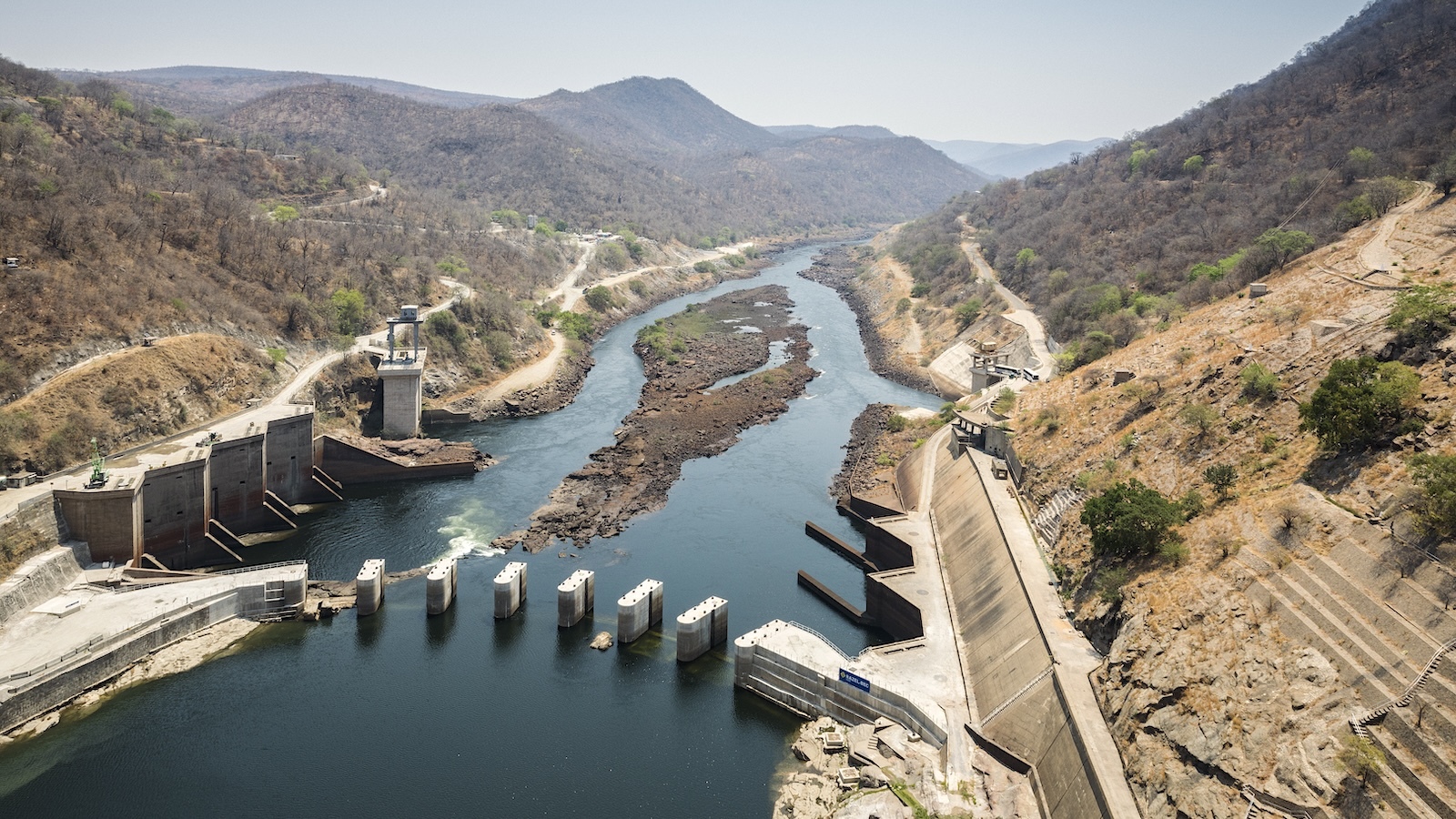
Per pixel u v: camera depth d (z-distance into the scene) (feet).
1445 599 182.09
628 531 404.77
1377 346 269.64
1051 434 385.70
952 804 219.82
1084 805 201.67
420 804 233.35
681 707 279.69
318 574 360.28
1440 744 161.58
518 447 516.73
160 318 451.94
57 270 432.25
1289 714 185.26
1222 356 335.26
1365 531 209.67
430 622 325.42
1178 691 208.13
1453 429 217.15
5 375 370.32
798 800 232.12
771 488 461.37
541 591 348.79
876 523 379.55
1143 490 277.23
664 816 231.09
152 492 354.74
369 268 650.43
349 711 272.10
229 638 308.40
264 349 500.74
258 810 230.48
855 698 263.29
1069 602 275.39
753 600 345.92
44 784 237.04
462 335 619.26
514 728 266.16
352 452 452.35
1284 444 268.62
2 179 461.37
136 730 260.01
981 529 345.10
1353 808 164.04
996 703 250.98
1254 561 227.61
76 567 319.68
